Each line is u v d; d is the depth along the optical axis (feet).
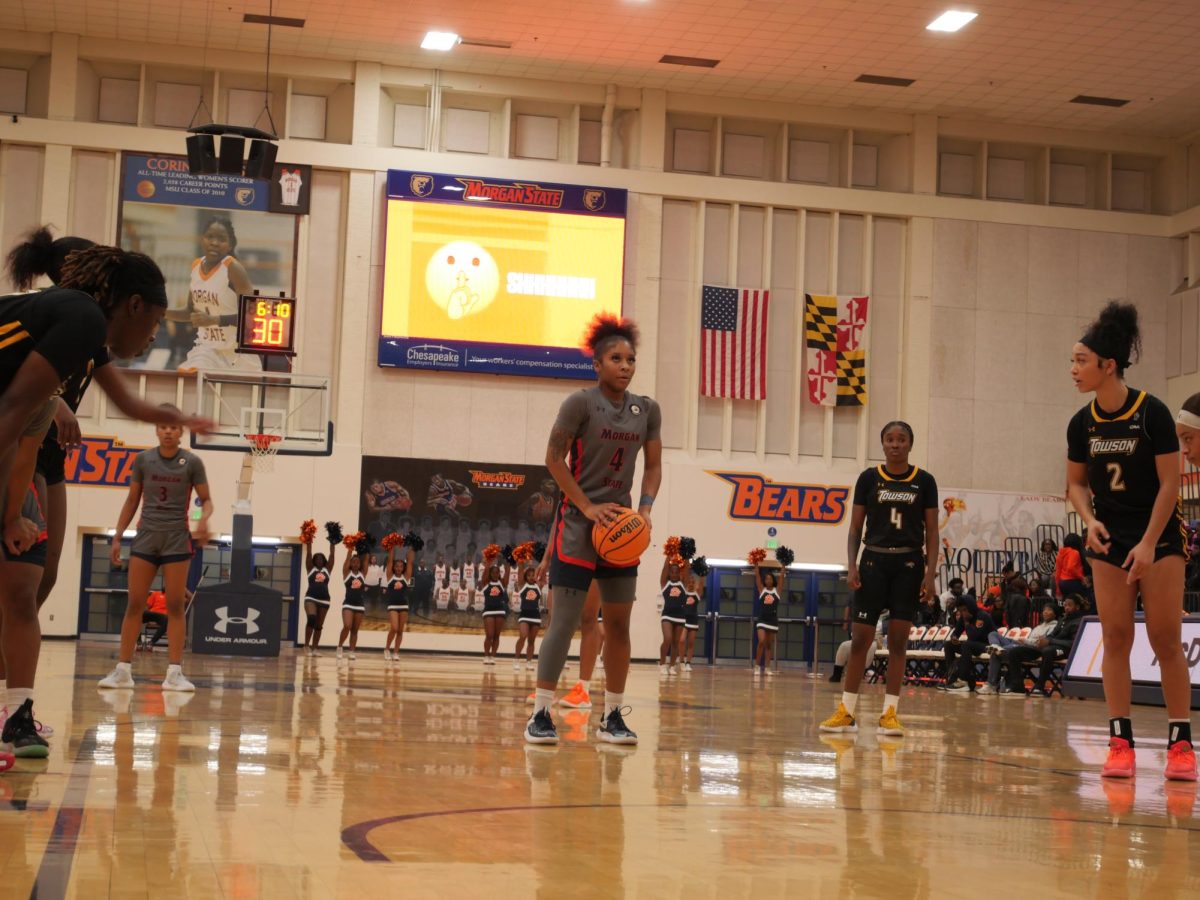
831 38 69.62
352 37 71.61
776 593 70.54
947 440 79.61
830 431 79.00
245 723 17.78
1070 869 8.31
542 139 78.59
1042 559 75.77
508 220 75.51
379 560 73.41
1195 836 10.21
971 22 66.90
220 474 72.74
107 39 72.84
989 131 81.92
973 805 11.80
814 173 81.71
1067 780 14.83
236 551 48.98
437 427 75.00
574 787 11.94
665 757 15.58
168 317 72.79
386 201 74.38
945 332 80.23
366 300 74.43
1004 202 81.51
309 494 73.26
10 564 12.60
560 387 76.43
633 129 78.64
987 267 80.89
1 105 73.15
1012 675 49.19
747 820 10.11
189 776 11.43
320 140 75.66
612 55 73.10
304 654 60.85
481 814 9.84
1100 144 82.89
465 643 73.72
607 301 76.13
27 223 71.92
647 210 77.66
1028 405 80.53
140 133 72.79
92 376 11.57
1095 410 16.72
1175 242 82.64
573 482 17.28
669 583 64.90
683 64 74.18
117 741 14.37
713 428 78.43
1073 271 81.61
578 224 76.07
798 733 21.45
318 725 18.06
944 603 70.08
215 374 64.34
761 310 78.33
